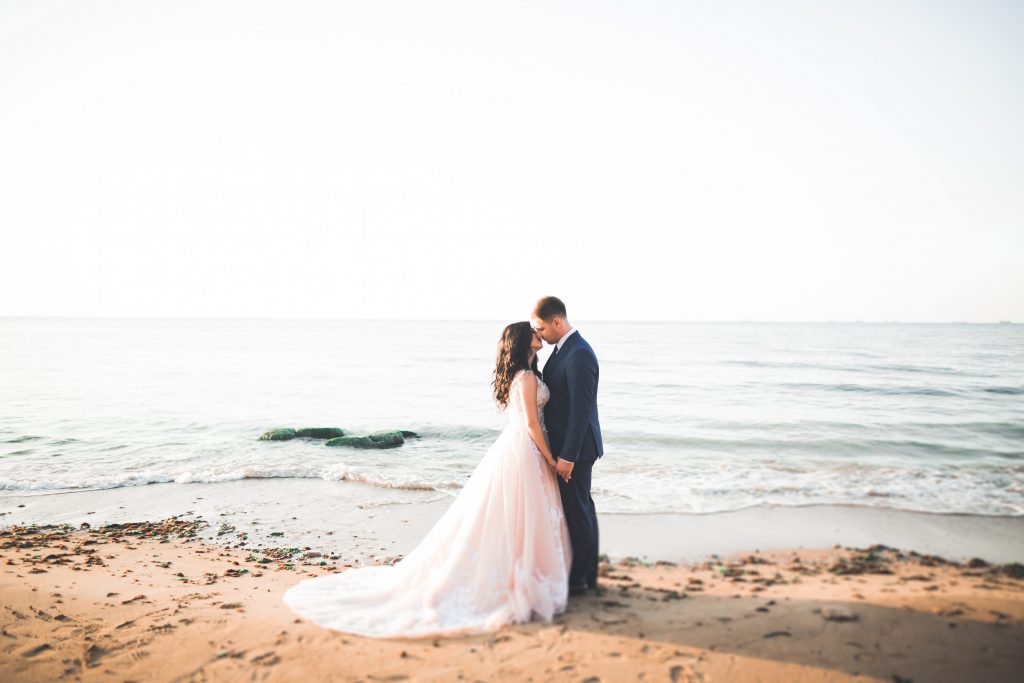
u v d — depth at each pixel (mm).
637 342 72125
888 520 7348
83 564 5941
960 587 4406
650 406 19312
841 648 3107
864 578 4969
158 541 7094
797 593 4277
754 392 23078
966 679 2730
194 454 12602
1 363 37438
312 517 8125
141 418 17125
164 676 3219
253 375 30703
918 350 52812
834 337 90000
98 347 58250
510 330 4191
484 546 3912
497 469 4020
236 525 7797
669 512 7859
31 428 15469
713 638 3348
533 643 3412
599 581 4848
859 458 11758
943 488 9070
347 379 29031
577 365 3984
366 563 6207
